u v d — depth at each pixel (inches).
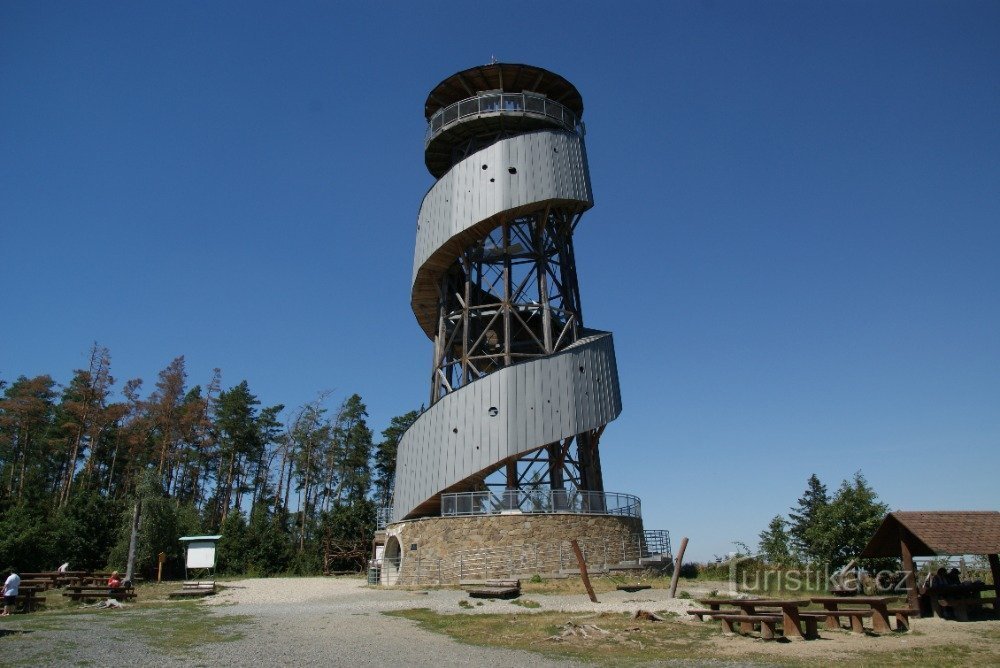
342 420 2369.6
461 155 1300.4
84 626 601.0
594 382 1096.2
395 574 1130.7
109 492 2140.7
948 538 619.5
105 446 2228.1
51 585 1026.7
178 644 492.1
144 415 2065.7
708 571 1090.1
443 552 1007.0
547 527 1000.9
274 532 1755.7
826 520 974.4
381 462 2284.7
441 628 577.9
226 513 2078.0
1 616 710.5
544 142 1195.3
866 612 544.4
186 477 2277.3
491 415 1031.0
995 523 642.2
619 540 1056.8
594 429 1120.2
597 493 1067.3
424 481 1068.5
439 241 1179.3
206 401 2198.6
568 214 1231.5
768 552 1030.4
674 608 674.2
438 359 1194.6
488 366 1186.0
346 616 661.9
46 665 407.2
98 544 1487.5
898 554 691.4
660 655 444.8
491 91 1285.7
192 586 978.1
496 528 994.7
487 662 418.9
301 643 496.4
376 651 460.8
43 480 2054.6
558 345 1176.8
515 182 1149.1
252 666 402.6
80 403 1964.8
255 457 2373.3
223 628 583.8
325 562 1749.5
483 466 1013.2
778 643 488.4
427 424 1094.4
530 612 673.6
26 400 1952.5
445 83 1290.6
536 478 1111.6
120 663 412.8
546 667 401.7
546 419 1034.7
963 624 573.0
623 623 583.5
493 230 1190.3
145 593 1017.5
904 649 456.1
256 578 1496.1
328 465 2313.0
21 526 1330.0
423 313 1353.3
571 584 911.7
